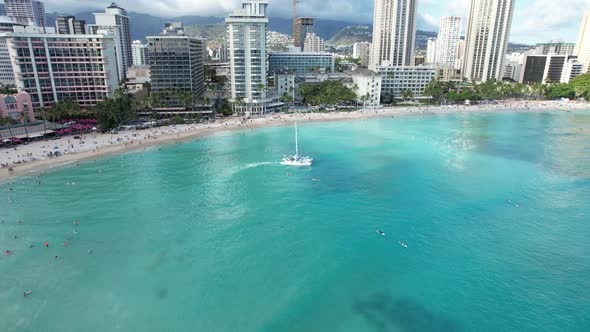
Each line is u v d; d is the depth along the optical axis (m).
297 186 118.00
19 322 61.28
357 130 199.00
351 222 94.38
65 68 196.00
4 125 158.12
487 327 60.19
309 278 72.38
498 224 92.94
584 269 74.69
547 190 114.19
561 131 198.50
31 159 137.00
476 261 77.62
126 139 169.00
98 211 99.50
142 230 90.00
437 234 88.25
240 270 74.81
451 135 188.75
